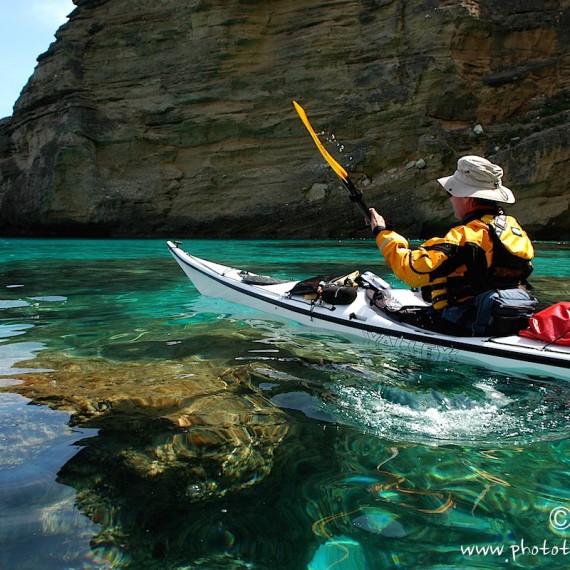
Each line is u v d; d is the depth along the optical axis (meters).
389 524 1.36
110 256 9.28
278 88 15.74
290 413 2.06
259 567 1.20
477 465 1.65
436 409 2.12
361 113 14.73
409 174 13.99
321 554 1.25
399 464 1.66
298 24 15.51
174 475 1.60
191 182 16.62
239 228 15.94
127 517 1.39
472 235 2.54
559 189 12.46
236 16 15.81
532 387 2.37
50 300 4.62
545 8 14.09
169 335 3.33
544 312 2.63
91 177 16.95
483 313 2.67
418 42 14.22
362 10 14.88
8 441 1.80
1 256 9.31
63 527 1.34
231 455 1.72
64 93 17.64
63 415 2.03
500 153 12.89
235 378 2.47
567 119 13.23
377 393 2.29
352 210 14.46
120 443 1.79
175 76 16.72
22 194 18.08
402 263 2.62
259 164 16.08
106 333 3.39
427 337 2.85
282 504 1.45
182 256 4.92
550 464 1.66
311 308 3.55
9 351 2.96
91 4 17.89
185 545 1.28
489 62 14.18
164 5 16.67
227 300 4.35
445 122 14.27
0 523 1.35
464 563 1.21
